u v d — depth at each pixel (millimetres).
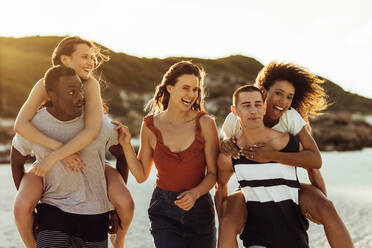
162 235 4047
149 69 120188
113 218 4254
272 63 4297
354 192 11812
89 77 4180
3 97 67000
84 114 4027
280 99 4156
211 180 4094
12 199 11133
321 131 40969
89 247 4031
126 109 72375
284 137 3945
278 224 3863
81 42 4121
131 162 4211
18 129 3900
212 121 4180
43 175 3771
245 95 3879
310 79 4305
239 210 3887
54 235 3850
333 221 3664
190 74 4141
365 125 48281
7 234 7348
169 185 4125
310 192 3893
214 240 4227
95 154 4031
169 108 4266
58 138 3967
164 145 4145
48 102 4145
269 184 3850
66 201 3947
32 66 86312
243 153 3885
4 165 21938
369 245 6422
